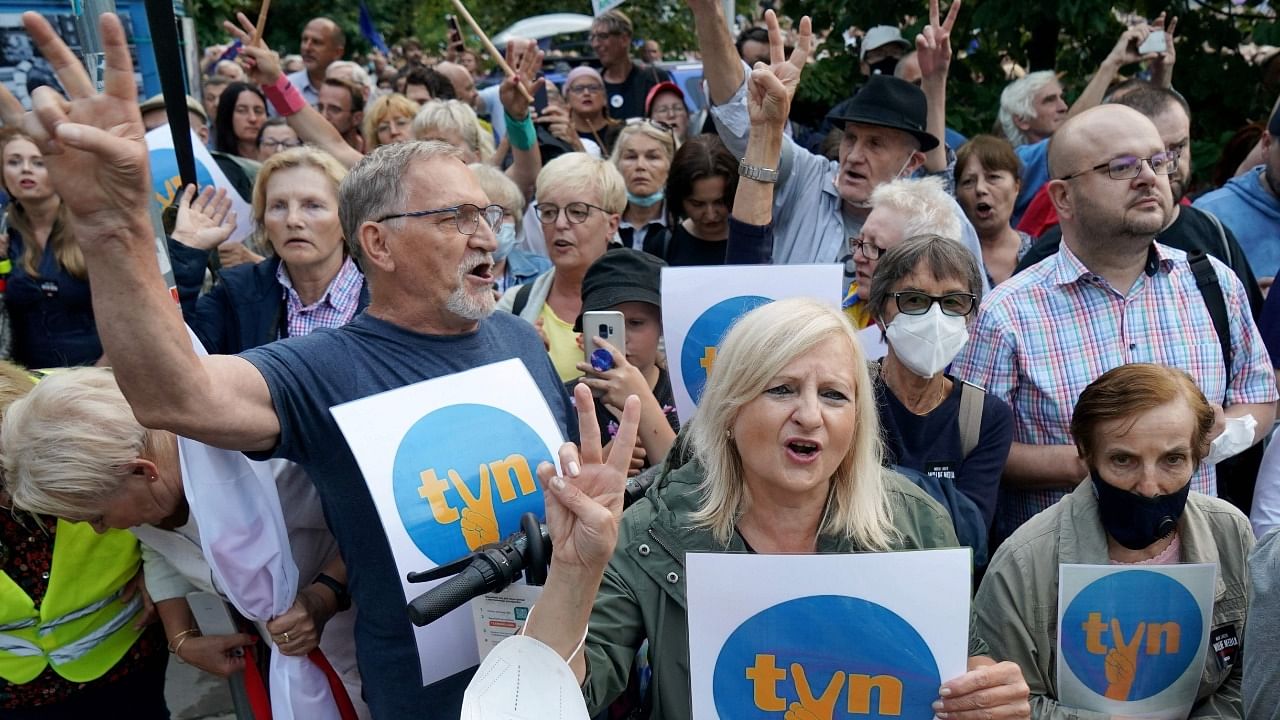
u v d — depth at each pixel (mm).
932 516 2221
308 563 2557
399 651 2297
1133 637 2287
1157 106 4141
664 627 2076
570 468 1781
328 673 2523
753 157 3326
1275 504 2994
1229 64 6770
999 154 4895
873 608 1906
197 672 4891
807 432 1988
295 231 3623
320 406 2252
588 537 1758
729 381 2055
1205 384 3305
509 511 2270
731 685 1933
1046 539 2449
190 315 3729
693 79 10492
